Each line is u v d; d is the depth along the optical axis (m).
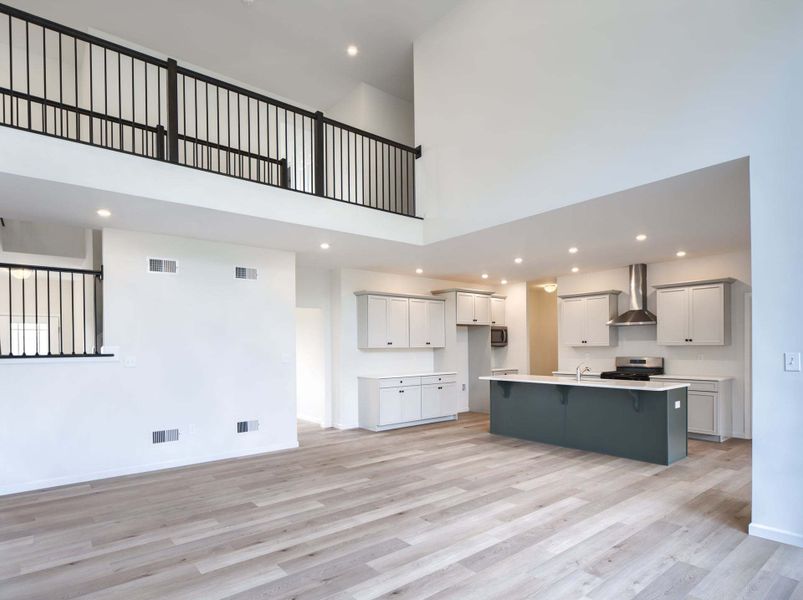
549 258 7.01
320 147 5.20
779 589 2.59
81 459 4.77
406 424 7.78
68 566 2.92
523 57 4.76
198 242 5.63
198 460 5.48
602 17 4.10
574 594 2.55
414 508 3.86
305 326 8.49
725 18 3.37
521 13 4.79
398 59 6.53
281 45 6.16
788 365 3.11
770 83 3.17
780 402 3.15
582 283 8.54
